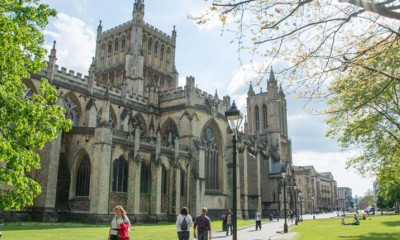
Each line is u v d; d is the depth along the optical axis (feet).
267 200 365.40
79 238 106.01
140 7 332.60
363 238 120.67
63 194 184.14
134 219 190.80
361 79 65.82
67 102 215.51
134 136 205.98
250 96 471.21
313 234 141.59
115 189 189.16
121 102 251.60
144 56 337.31
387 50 57.82
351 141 165.37
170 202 221.05
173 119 265.34
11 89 62.95
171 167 227.40
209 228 71.10
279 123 451.94
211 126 279.69
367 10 47.11
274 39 52.65
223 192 277.23
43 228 136.05
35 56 69.10
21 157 61.26
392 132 155.63
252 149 356.59
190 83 263.29
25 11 66.69
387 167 167.02
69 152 191.31
